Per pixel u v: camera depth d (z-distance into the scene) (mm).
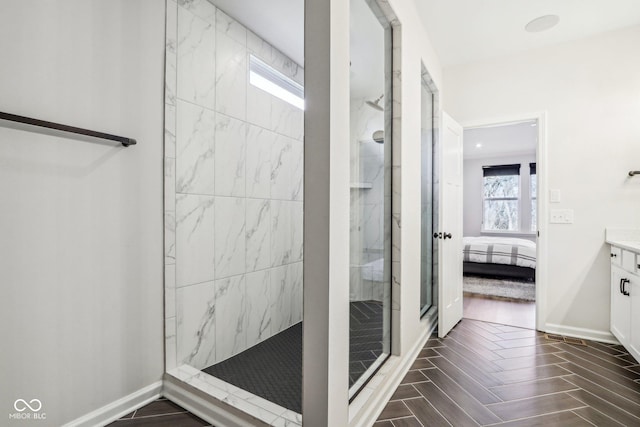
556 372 2064
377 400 1619
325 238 1182
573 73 2795
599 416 1600
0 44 1205
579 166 2762
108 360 1557
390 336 2035
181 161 1966
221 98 2256
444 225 2730
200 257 2092
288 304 2939
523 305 3672
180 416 1590
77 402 1436
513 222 7215
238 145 2402
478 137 5781
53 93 1356
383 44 1986
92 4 1495
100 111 1528
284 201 2889
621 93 2635
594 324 2688
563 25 2588
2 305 1217
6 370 1228
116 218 1595
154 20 1786
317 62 1200
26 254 1279
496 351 2400
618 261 2432
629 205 2602
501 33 2701
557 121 2846
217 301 2213
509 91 3037
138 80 1698
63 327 1391
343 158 1280
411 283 2234
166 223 1838
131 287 1661
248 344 2473
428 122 3033
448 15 2455
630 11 2406
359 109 1751
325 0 1187
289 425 1348
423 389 1852
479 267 5293
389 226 2059
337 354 1234
